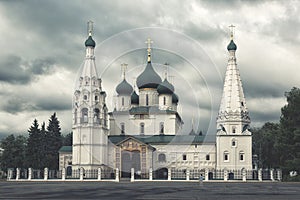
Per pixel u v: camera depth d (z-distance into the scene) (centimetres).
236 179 8244
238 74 9544
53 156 11056
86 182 6781
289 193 3647
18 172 8162
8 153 10619
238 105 9381
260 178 7919
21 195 3259
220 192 3772
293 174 8400
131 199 2870
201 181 5462
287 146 7900
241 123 9338
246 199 2928
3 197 3031
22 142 11269
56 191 3819
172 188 4531
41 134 10962
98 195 3269
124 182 6819
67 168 10031
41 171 8625
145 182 6788
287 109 8050
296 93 8138
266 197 3134
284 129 8125
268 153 11162
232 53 9606
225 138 9319
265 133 11706
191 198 3008
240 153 9281
